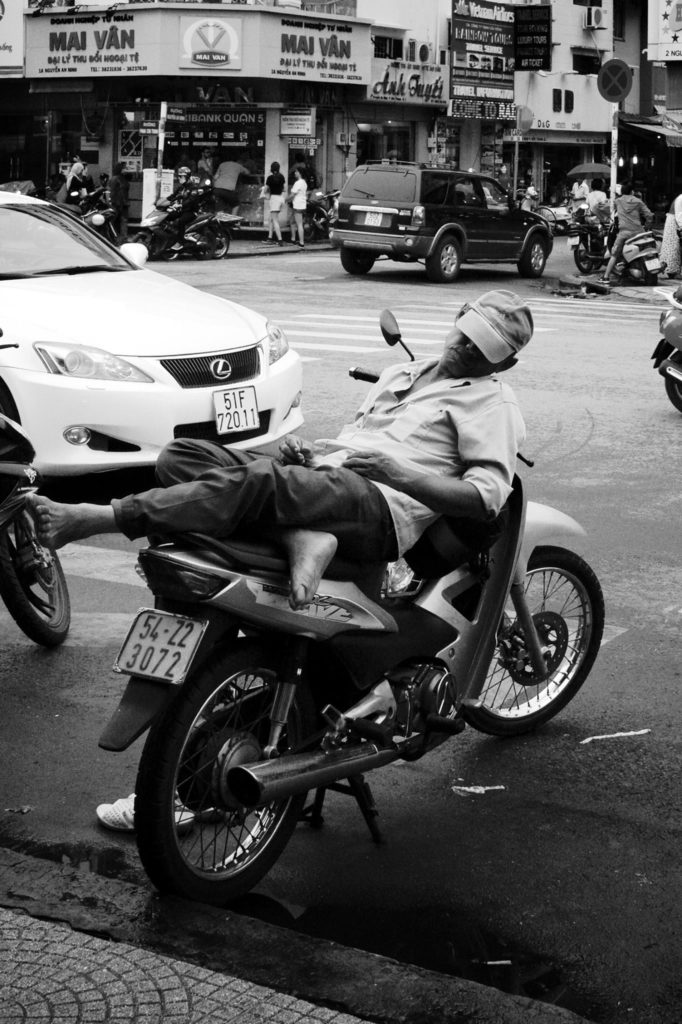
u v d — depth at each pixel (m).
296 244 32.66
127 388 7.32
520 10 41.62
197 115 34.47
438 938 3.48
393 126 38.81
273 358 8.14
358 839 4.03
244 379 7.82
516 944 3.46
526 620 4.63
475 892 3.71
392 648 3.83
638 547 7.28
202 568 3.34
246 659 3.49
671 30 26.62
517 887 3.74
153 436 7.41
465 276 25.28
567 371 13.23
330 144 36.66
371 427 4.16
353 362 13.38
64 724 4.80
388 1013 2.99
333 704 3.87
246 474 3.45
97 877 3.57
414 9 38.34
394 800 4.29
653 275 23.55
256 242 33.19
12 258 8.45
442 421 3.98
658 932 3.52
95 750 4.59
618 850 3.97
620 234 23.75
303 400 11.18
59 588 5.60
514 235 24.81
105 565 6.81
